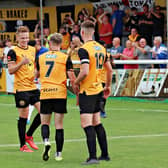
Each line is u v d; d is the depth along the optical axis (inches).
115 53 1900.8
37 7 2415.1
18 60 936.9
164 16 2038.6
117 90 1801.2
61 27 2223.2
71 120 1379.2
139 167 786.2
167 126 1250.0
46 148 818.8
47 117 843.4
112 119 1390.3
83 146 989.2
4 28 2454.5
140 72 1748.3
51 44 858.8
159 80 1708.9
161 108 1594.5
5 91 2023.9
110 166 789.9
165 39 2032.5
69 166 800.3
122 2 2139.5
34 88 954.1
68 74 836.0
